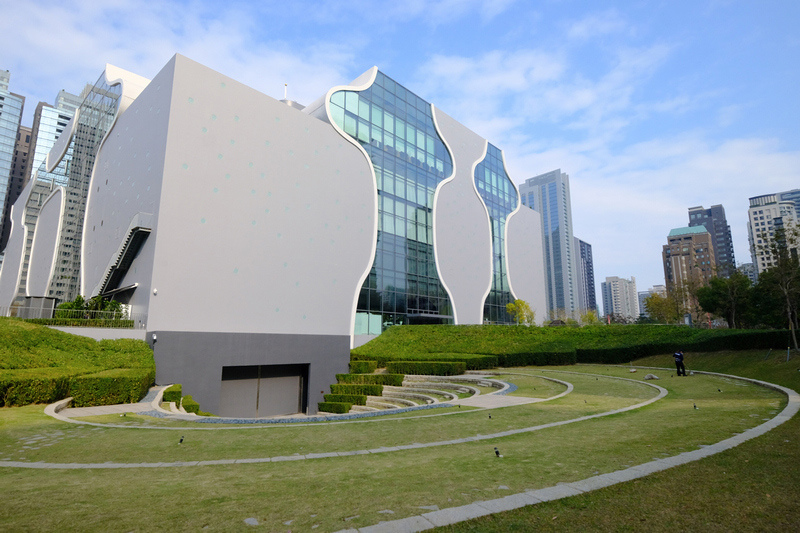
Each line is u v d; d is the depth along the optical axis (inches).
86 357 717.3
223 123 981.2
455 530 165.5
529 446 317.1
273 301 1022.4
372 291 1290.6
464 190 1749.5
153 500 205.8
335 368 1135.0
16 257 1915.6
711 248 6176.2
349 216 1240.8
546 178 7519.7
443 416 490.0
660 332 1203.2
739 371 808.9
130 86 1327.5
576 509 184.7
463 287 1652.3
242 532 166.9
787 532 157.9
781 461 242.4
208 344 898.1
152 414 536.1
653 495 198.4
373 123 1387.8
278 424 466.0
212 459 303.0
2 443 358.6
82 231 1428.4
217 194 952.3
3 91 4480.8
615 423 402.3
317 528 169.3
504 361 1154.7
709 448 277.7
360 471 257.8
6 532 166.1
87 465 283.3
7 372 561.6
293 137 1119.0
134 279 935.0
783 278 1013.8
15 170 4906.5
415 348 1242.6
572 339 1288.1
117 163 1198.3
